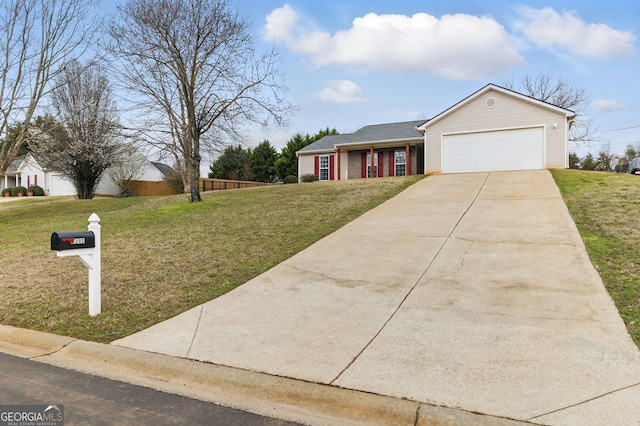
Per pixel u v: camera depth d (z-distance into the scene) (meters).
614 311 4.46
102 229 11.32
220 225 10.69
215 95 14.65
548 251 6.68
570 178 14.33
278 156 45.03
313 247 8.05
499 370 3.50
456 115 20.08
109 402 3.28
